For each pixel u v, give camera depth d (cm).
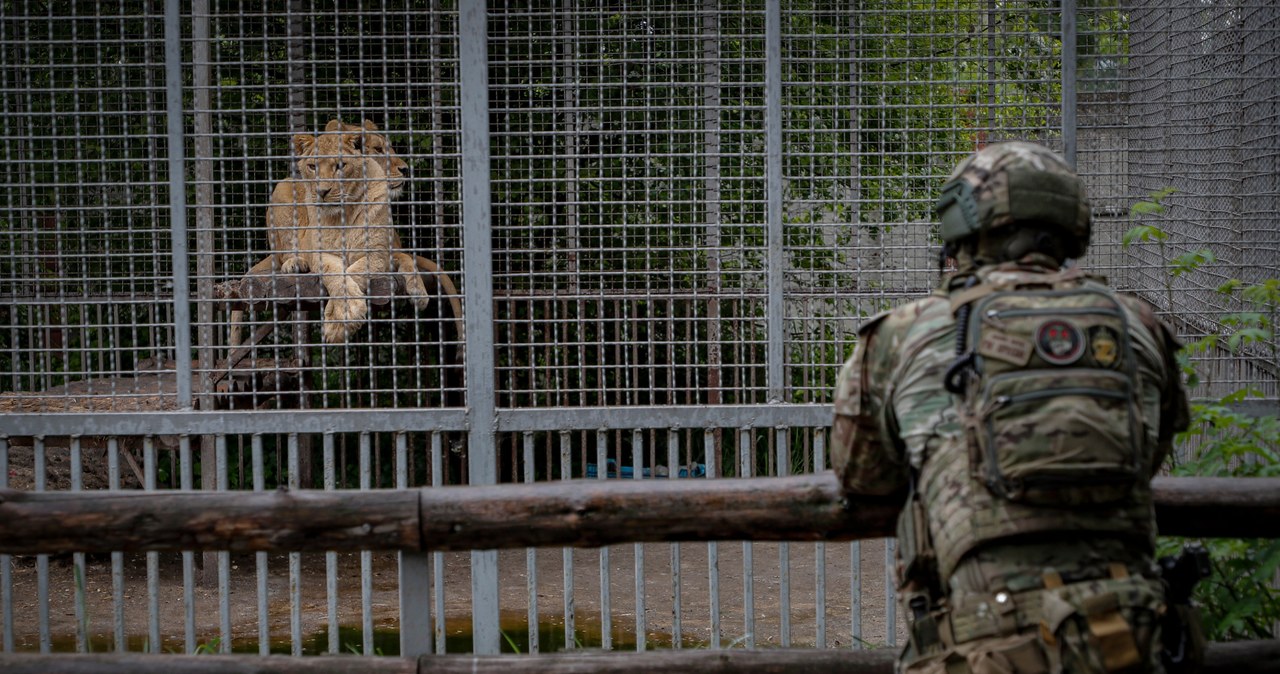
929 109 592
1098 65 663
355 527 312
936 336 240
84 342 558
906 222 603
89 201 746
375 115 785
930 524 233
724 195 657
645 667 316
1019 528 218
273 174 767
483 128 554
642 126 689
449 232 778
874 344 257
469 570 836
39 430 542
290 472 556
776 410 567
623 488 313
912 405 239
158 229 559
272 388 788
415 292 688
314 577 821
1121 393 222
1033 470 215
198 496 315
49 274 682
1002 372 224
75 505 310
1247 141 597
